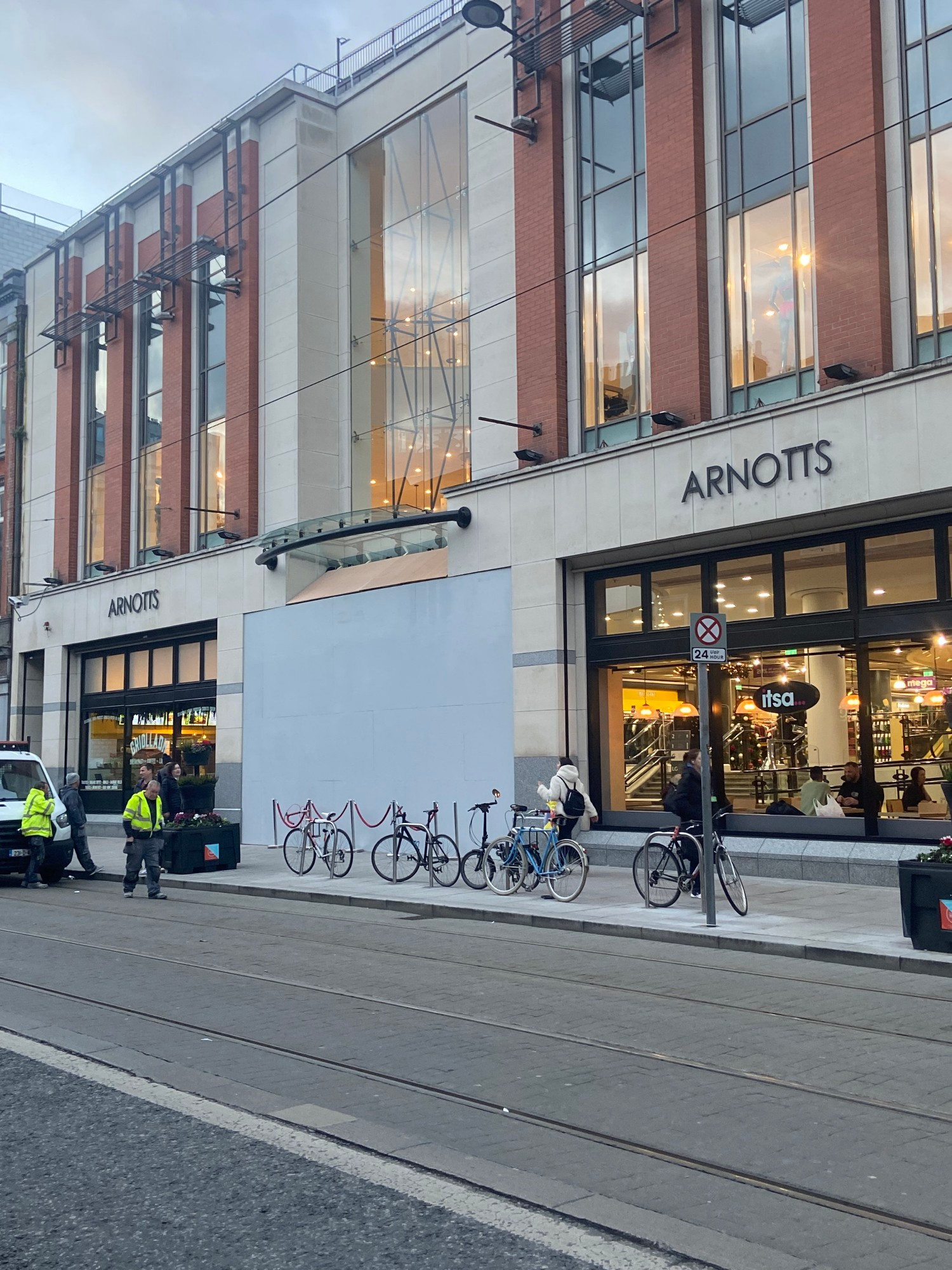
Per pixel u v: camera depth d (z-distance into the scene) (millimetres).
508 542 19469
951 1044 7414
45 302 33500
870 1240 4410
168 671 28172
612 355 18734
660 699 18062
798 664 16438
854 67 15555
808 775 16219
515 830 15664
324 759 22672
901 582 15305
